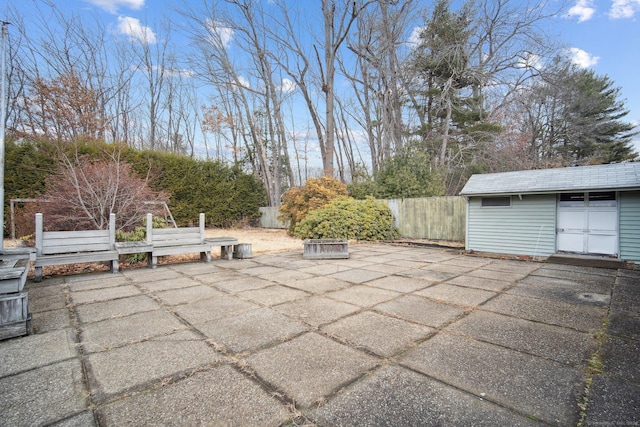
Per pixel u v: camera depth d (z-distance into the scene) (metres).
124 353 2.85
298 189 14.70
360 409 2.04
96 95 18.78
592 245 7.89
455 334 3.28
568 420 1.94
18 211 10.60
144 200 9.13
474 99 19.06
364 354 2.82
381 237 12.58
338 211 12.76
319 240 9.08
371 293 4.89
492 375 2.46
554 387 2.30
